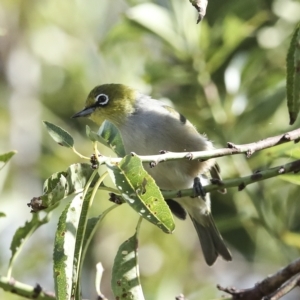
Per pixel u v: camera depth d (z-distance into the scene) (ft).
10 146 45.98
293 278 23.30
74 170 17.99
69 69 46.78
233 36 37.11
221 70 41.50
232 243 45.44
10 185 43.98
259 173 21.39
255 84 37.63
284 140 20.03
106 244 44.37
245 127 35.99
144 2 39.81
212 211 41.70
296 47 19.57
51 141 46.83
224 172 34.99
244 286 44.57
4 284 24.22
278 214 35.42
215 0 43.11
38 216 24.27
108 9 48.06
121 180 17.44
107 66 44.70
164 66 38.14
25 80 48.01
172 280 41.96
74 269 17.47
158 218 17.42
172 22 38.06
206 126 36.81
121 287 20.12
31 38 47.98
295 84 19.65
